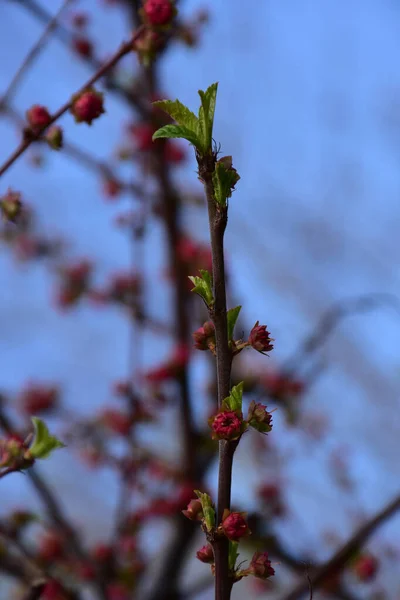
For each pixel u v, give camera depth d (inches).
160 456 61.9
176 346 60.6
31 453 31.6
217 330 29.2
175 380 58.8
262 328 29.4
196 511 29.3
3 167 34.8
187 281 62.2
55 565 53.1
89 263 68.5
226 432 29.1
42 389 59.6
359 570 47.4
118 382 59.2
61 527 54.3
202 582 57.2
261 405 29.3
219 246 29.0
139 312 62.7
